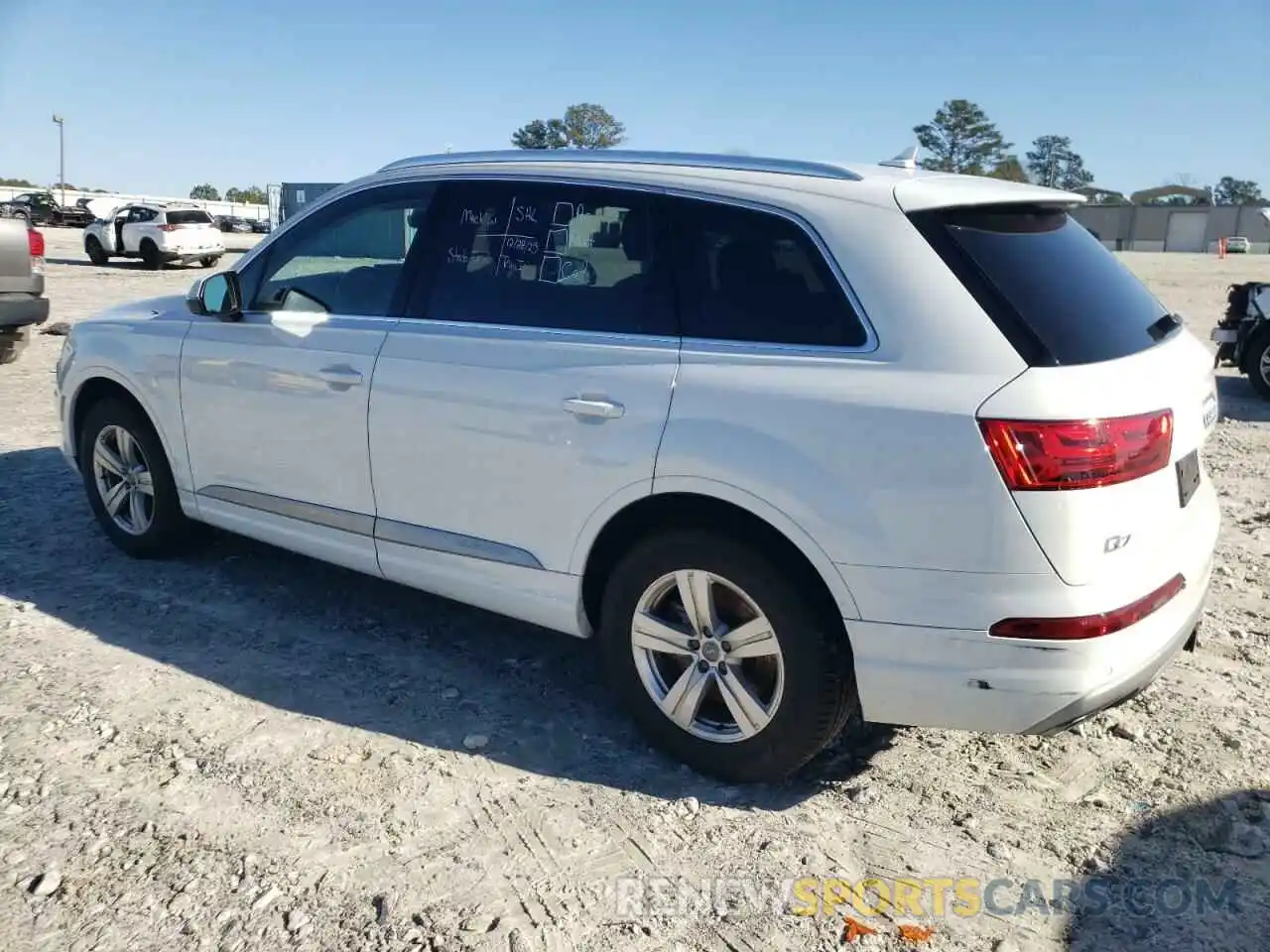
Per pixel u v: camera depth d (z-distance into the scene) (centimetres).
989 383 280
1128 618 286
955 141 9512
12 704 374
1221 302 2153
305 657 420
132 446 507
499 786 333
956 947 266
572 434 341
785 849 304
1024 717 287
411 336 387
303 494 427
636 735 368
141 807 316
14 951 258
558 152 377
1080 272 320
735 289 323
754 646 319
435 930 268
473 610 473
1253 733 365
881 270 299
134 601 470
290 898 279
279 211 3584
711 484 312
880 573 290
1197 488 332
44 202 5378
